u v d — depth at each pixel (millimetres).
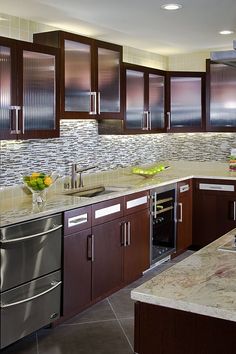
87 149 4965
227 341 1615
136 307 1786
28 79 3666
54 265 3504
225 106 5875
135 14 3994
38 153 4285
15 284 3150
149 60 6098
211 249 2332
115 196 4223
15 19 4020
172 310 1709
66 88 4066
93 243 3936
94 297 4012
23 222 3178
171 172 6293
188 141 6441
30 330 3307
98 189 4789
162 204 5176
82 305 3863
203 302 1618
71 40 4094
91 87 4352
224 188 5656
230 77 5816
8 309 3100
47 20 4180
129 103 5055
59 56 3971
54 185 4484
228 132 5926
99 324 3713
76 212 3699
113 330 3607
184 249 5773
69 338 3471
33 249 3281
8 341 3117
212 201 5746
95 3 3627
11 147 3982
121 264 4406
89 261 3906
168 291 1729
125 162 5672
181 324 1695
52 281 3492
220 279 1863
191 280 1853
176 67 6402
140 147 5969
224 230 5695
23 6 3693
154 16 4078
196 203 5844
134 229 4598
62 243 3574
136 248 4660
